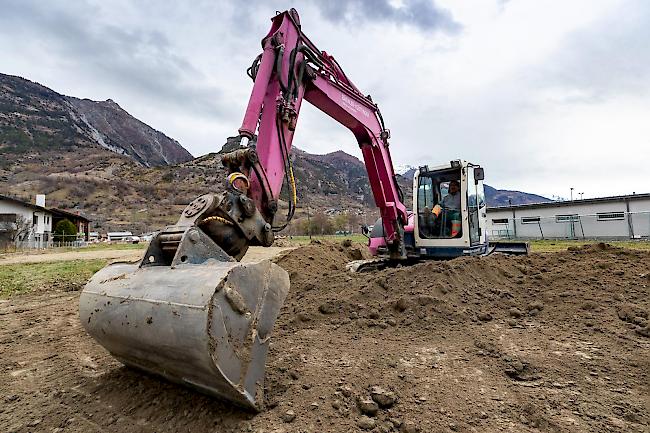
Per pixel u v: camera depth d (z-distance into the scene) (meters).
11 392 3.18
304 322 4.33
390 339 3.79
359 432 2.24
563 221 27.19
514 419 2.36
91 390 3.02
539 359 3.18
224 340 2.09
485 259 5.85
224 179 3.30
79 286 9.16
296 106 4.48
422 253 7.11
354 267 6.96
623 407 2.46
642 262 5.54
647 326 3.72
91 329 2.62
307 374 2.94
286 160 4.07
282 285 2.59
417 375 2.95
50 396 3.01
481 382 2.83
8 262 14.50
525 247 7.89
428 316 4.27
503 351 3.35
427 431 2.24
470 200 6.91
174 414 2.50
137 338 2.32
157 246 2.75
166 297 2.22
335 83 5.54
